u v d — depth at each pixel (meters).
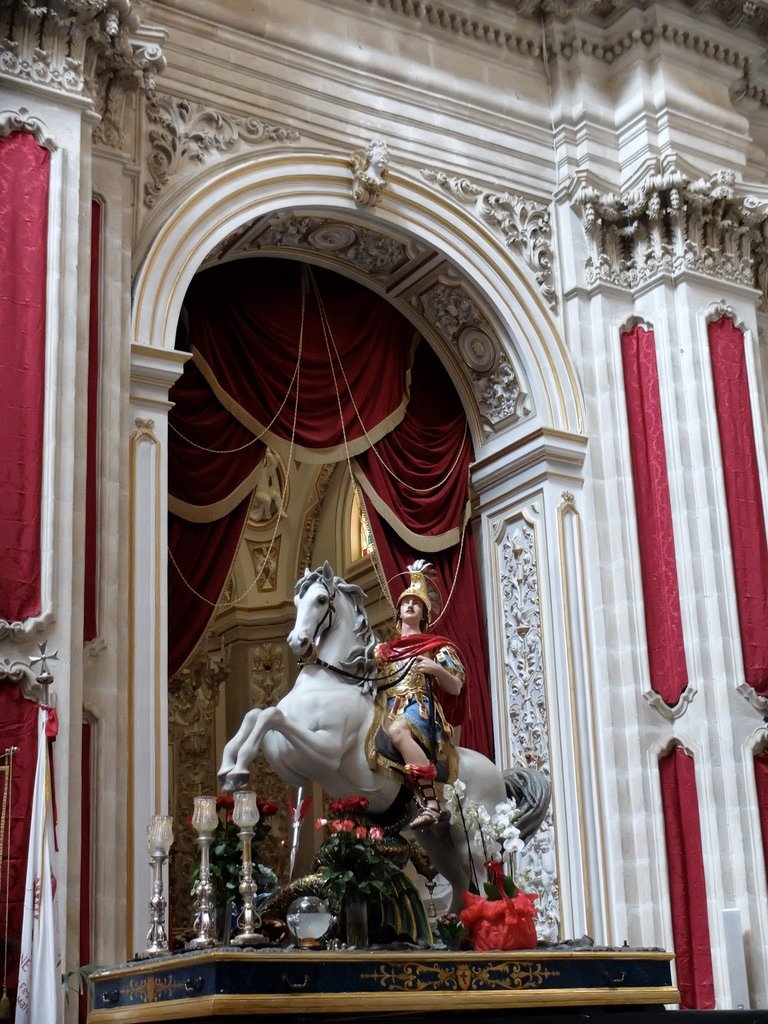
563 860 12.66
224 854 8.92
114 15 11.22
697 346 14.02
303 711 9.88
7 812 9.22
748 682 13.19
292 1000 7.20
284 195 12.91
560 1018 8.01
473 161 14.15
